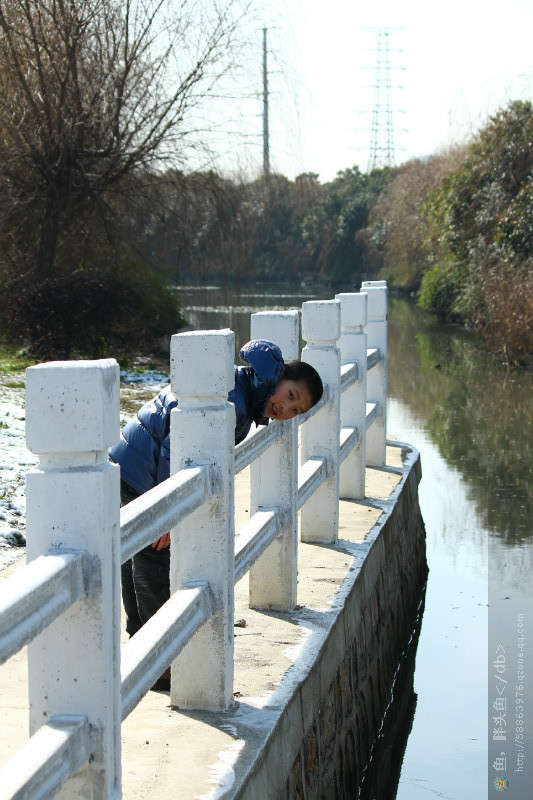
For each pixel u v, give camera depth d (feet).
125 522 8.34
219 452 10.93
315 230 179.52
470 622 23.58
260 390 12.46
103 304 51.34
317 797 13.37
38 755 6.84
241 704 11.84
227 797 9.53
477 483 34.40
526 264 77.87
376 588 19.71
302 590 16.61
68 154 51.70
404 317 106.11
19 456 24.12
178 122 53.93
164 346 57.52
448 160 116.98
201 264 57.93
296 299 117.80
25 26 50.75
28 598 6.45
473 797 16.56
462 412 48.32
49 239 52.90
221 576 11.17
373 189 185.26
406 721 19.56
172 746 10.63
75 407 7.24
